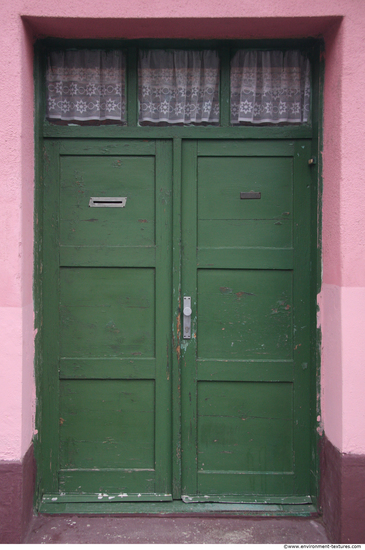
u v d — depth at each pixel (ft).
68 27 7.13
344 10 6.77
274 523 7.29
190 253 7.85
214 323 7.88
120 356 7.84
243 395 7.88
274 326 7.89
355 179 6.82
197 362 7.82
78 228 7.84
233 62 7.91
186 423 7.82
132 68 7.81
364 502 6.66
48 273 7.80
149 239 7.86
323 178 7.49
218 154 7.86
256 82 7.93
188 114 7.92
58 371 7.78
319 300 7.61
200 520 7.34
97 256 7.82
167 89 7.85
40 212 7.68
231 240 7.89
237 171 7.89
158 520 7.32
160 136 7.78
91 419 7.83
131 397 7.85
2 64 6.77
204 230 7.89
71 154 7.82
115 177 7.86
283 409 7.88
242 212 7.89
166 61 7.89
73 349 7.83
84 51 7.84
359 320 6.79
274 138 7.84
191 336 7.84
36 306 7.51
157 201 7.81
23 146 6.93
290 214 7.90
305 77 7.86
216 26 7.11
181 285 7.85
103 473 7.77
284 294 7.90
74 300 7.84
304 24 7.04
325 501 7.28
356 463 6.68
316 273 7.64
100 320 7.85
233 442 7.84
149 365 7.80
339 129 6.88
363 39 6.77
